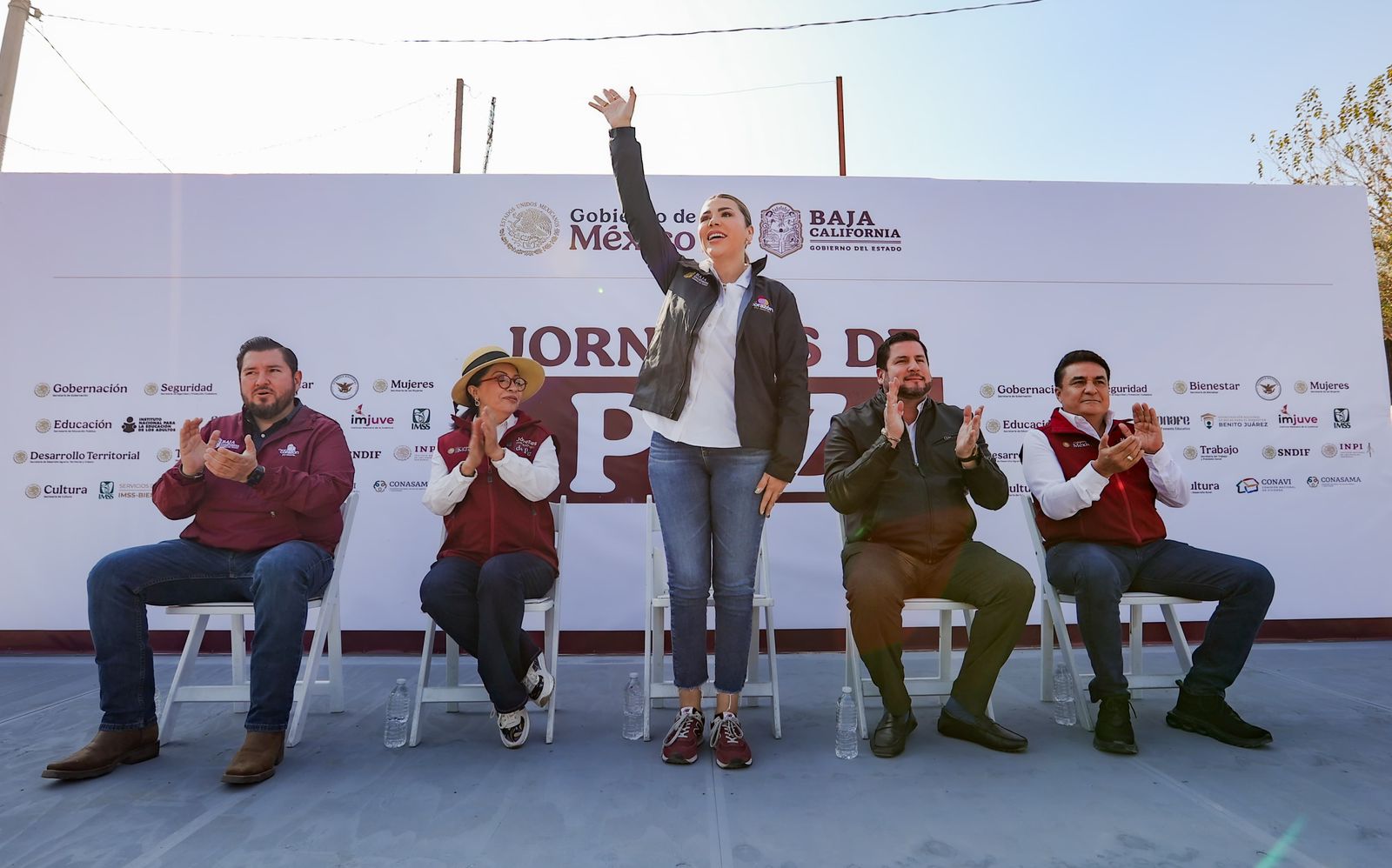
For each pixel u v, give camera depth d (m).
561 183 4.29
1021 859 1.70
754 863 1.68
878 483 2.70
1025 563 4.18
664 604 2.82
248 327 4.15
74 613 3.96
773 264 4.29
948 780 2.18
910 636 4.15
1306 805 1.99
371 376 4.16
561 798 2.05
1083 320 4.32
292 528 2.66
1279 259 4.41
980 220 4.35
